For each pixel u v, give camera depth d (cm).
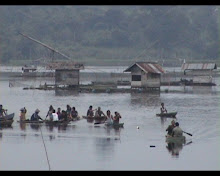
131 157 14412
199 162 13962
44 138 16662
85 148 15338
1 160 14075
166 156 14562
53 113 19475
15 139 16500
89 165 13638
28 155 14562
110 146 15650
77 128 18450
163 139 16688
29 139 16512
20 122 19412
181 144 16000
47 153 14788
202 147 15588
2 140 16325
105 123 19350
